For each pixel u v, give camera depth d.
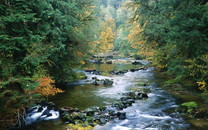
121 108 8.17
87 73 19.17
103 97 10.09
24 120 6.39
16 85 5.79
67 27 9.45
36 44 6.82
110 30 55.12
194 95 9.88
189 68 9.38
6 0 5.62
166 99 9.55
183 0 8.58
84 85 13.16
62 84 13.09
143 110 8.02
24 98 5.75
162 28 13.41
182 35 7.79
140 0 18.00
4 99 5.37
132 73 19.16
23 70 6.09
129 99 9.47
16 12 5.66
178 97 9.80
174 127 6.30
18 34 5.95
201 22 7.17
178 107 8.22
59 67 11.74
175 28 8.16
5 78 5.28
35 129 6.12
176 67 10.23
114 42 56.44
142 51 22.05
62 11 9.85
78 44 11.52
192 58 9.02
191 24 7.30
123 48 45.28
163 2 10.74
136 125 6.53
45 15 7.79
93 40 12.91
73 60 11.69
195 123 6.56
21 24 5.95
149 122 6.78
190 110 7.67
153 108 8.25
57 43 8.92
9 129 5.95
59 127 6.29
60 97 9.99
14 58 5.90
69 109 7.73
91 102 9.14
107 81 13.73
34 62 5.85
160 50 16.09
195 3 8.74
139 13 18.55
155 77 16.56
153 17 15.94
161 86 12.61
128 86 12.94
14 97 5.28
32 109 7.65
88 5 13.66
